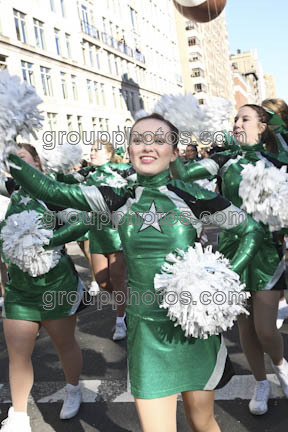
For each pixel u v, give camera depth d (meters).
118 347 3.75
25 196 2.38
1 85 1.56
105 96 32.78
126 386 3.03
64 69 26.98
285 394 2.63
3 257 2.37
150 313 1.72
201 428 1.79
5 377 3.37
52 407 2.84
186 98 2.01
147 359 1.70
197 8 4.18
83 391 2.99
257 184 2.30
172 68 51.12
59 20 27.05
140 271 1.74
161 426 1.66
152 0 45.53
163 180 1.75
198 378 1.70
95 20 32.38
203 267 1.63
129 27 38.84
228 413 2.58
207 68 67.75
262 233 1.84
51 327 2.43
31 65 24.02
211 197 1.75
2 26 21.98
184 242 1.72
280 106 3.04
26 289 2.32
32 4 24.44
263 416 2.52
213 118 2.50
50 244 2.24
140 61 40.03
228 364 1.81
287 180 2.33
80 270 6.59
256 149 2.55
